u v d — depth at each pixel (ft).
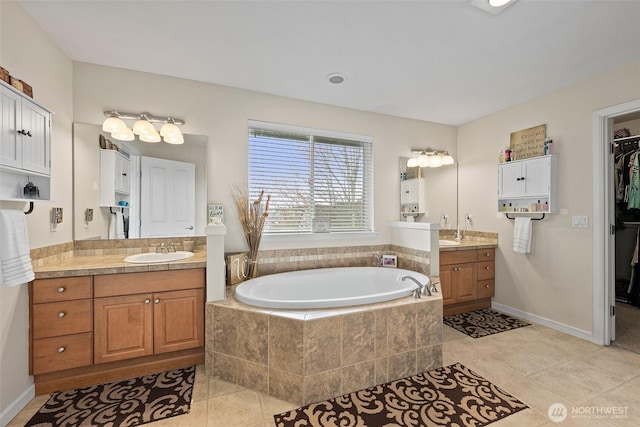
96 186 8.05
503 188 10.99
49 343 6.20
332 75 8.54
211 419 5.53
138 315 6.83
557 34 6.55
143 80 8.39
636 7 5.64
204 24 6.27
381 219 11.61
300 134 10.50
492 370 7.23
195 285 7.27
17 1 5.62
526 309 10.59
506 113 11.15
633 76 7.78
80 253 7.94
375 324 6.67
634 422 5.38
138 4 5.66
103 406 5.88
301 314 6.32
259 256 9.73
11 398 5.54
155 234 8.61
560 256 9.52
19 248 5.16
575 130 9.05
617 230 13.17
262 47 7.14
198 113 8.97
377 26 6.31
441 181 12.84
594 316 8.67
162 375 7.00
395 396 6.24
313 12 5.87
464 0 5.51
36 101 5.75
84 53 7.45
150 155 8.60
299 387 5.99
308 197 10.62
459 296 11.06
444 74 8.47
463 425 5.33
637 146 11.93
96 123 8.02
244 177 9.51
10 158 5.04
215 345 6.95
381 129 11.66
